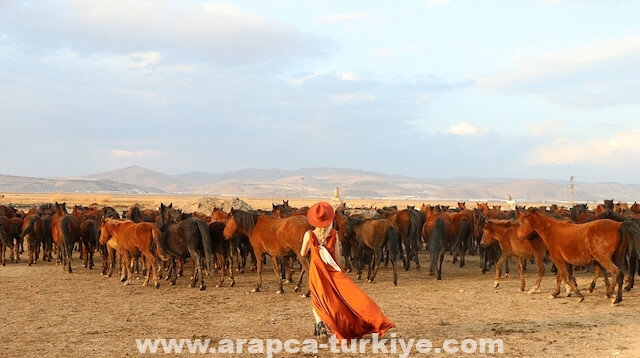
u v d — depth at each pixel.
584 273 19.41
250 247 19.91
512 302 13.69
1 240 22.67
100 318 12.27
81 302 14.32
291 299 14.59
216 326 11.37
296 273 20.30
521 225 14.23
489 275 19.47
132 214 21.80
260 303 14.02
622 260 12.80
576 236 13.14
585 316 11.84
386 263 21.67
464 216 22.55
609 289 13.02
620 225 12.52
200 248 16.81
